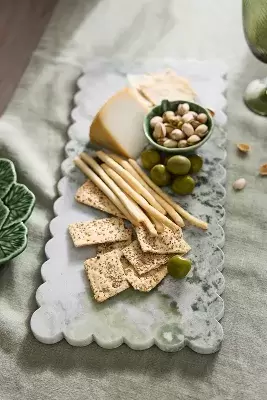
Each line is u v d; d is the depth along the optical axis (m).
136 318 0.54
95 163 0.67
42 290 0.57
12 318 0.56
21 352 0.54
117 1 0.92
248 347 0.53
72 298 0.56
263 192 0.65
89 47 0.84
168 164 0.63
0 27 0.89
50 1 0.92
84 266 0.58
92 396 0.51
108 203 0.63
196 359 0.52
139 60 0.80
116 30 0.87
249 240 0.61
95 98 0.76
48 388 0.51
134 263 0.57
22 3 0.92
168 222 0.60
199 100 0.74
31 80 0.80
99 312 0.55
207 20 0.88
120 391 0.51
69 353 0.53
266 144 0.70
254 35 0.69
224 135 0.70
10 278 0.59
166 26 0.87
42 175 0.68
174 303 0.55
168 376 0.51
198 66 0.79
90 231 0.60
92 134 0.68
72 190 0.65
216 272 0.57
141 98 0.72
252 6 0.67
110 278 0.57
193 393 0.50
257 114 0.73
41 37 0.86
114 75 0.78
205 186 0.65
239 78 0.78
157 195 0.63
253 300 0.56
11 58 0.84
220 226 0.61
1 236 0.58
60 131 0.73
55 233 0.61
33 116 0.75
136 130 0.68
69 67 0.81
